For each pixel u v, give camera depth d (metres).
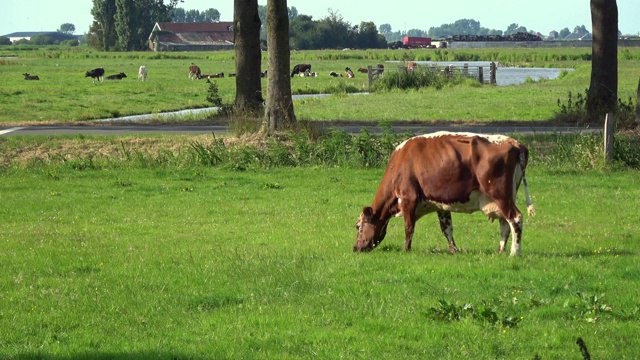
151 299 11.35
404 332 9.72
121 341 9.67
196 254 14.17
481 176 13.15
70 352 9.25
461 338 9.50
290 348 9.30
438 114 39.59
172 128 33.16
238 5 35.50
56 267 13.42
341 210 18.88
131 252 14.52
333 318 10.34
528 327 9.82
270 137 27.80
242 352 9.15
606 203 19.25
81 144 27.88
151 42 185.62
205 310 10.91
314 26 193.00
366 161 25.50
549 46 176.25
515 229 13.13
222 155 26.05
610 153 24.55
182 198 20.72
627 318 10.21
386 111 41.44
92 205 19.91
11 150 27.44
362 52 150.75
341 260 13.42
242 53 35.53
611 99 34.53
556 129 31.73
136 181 23.30
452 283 11.78
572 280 11.88
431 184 13.55
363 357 8.95
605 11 34.34
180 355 9.09
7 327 10.20
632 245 14.70
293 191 21.53
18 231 16.89
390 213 14.18
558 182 22.25
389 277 12.20
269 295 11.43
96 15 183.12
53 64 108.81
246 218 18.08
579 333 9.59
